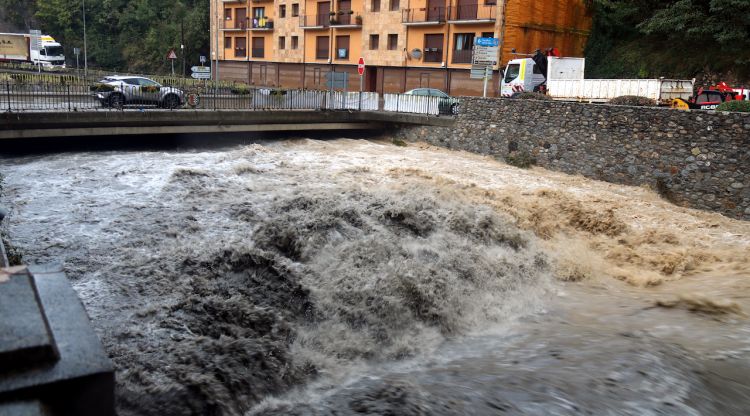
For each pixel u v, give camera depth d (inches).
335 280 379.2
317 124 1015.0
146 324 309.1
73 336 115.9
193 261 396.8
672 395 224.2
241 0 2154.3
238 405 248.1
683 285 430.0
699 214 661.3
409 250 433.1
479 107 926.4
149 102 965.8
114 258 398.0
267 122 951.0
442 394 237.1
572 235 547.5
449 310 362.9
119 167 690.2
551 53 1124.5
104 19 3002.0
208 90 1069.8
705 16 1192.2
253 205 537.3
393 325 345.4
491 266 434.3
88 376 105.1
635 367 253.3
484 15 1440.7
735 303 372.5
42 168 675.4
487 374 261.6
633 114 748.0
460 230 490.0
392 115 1046.4
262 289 362.6
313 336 320.5
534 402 222.2
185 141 924.6
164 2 2979.8
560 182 765.3
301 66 1979.6
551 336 326.3
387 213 497.4
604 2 1398.9
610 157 775.7
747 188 654.5
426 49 1592.0
